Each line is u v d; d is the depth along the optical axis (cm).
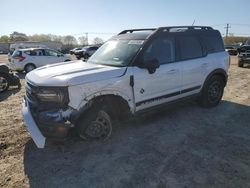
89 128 410
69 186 321
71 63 497
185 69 523
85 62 502
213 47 606
